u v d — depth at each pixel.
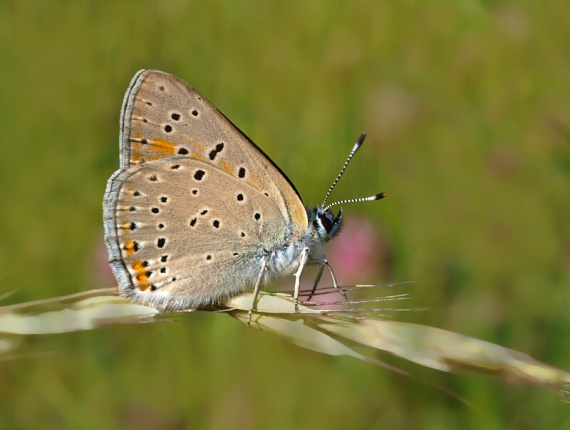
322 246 0.21
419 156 0.23
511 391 0.22
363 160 0.23
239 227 0.20
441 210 0.23
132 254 0.20
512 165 0.23
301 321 0.18
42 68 0.24
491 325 0.22
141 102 0.20
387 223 0.23
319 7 0.24
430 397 0.22
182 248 0.20
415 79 0.24
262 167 0.20
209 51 0.24
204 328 0.22
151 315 0.19
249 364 0.22
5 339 0.18
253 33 0.24
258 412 0.22
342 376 0.22
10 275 0.23
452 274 0.23
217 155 0.20
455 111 0.23
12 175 0.23
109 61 0.24
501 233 0.23
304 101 0.24
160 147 0.20
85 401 0.22
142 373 0.22
